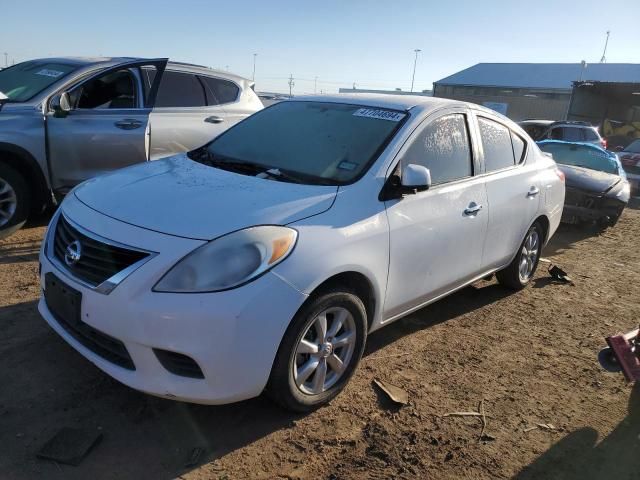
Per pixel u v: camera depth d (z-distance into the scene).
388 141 3.56
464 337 4.30
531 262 5.43
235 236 2.70
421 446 2.93
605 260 7.23
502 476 2.76
